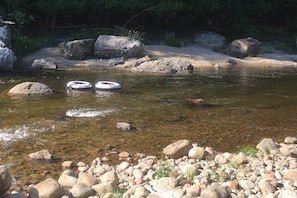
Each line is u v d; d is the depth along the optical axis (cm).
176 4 2503
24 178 652
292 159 730
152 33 2609
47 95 1206
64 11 2308
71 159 736
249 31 2786
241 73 1778
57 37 2359
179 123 973
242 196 564
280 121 1022
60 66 1800
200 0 2623
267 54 2384
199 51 2284
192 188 572
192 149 752
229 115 1061
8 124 920
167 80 1533
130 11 2486
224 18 2770
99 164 714
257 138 886
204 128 942
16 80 1440
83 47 1948
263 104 1195
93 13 2494
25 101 1128
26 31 2289
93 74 1623
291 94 1342
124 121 971
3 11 2250
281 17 3103
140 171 666
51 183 580
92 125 932
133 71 1731
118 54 1964
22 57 1895
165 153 763
